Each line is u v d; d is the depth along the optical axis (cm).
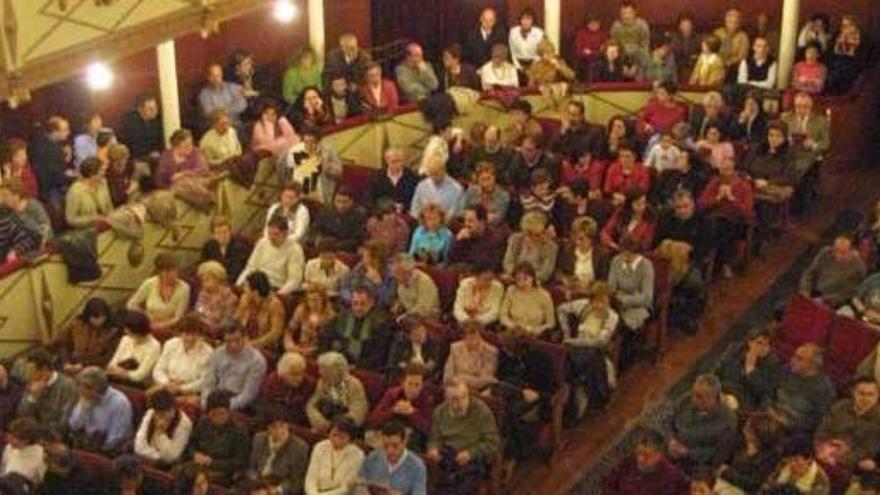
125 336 1048
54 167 1266
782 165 1359
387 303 1095
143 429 925
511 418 984
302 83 1493
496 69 1554
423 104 1460
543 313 1072
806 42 1552
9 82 1053
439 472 920
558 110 1509
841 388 987
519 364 1010
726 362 1013
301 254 1163
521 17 1614
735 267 1286
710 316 1221
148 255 1232
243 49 1586
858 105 1492
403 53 1678
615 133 1377
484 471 938
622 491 884
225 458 916
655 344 1152
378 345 1034
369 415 962
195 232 1274
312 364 1001
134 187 1280
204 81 1507
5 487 858
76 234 1161
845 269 1105
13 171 1224
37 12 1066
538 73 1543
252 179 1314
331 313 1068
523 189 1310
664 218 1216
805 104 1392
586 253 1141
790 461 845
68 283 1166
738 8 1686
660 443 888
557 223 1256
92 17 1123
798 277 1280
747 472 866
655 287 1139
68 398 979
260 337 1073
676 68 1598
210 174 1280
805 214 1407
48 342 1159
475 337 997
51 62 1089
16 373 1034
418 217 1229
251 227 1338
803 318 1045
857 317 1070
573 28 1752
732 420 924
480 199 1252
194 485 860
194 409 960
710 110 1418
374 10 1700
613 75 1569
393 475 878
